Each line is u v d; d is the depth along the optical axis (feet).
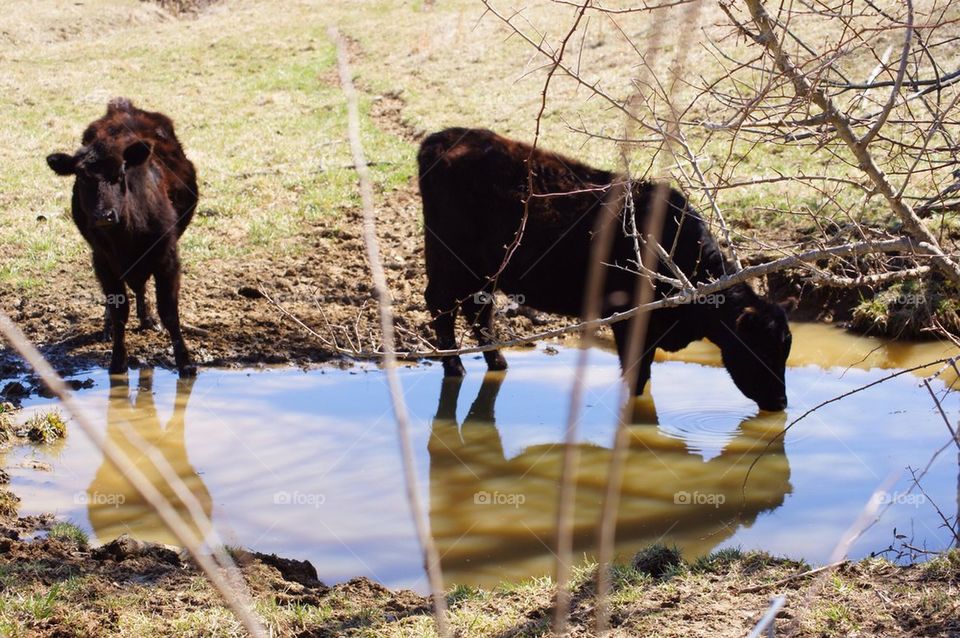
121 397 27.22
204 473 22.24
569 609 14.74
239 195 45.70
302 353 30.60
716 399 26.86
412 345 30.81
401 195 45.52
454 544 18.70
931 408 25.27
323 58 83.56
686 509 20.07
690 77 34.96
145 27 109.19
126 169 27.17
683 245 25.16
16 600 14.76
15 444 23.89
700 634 13.57
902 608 13.78
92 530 19.17
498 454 23.40
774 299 32.58
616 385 28.04
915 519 19.04
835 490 20.72
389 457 23.26
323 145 55.77
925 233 12.80
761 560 16.02
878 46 41.06
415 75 71.46
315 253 38.96
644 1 13.66
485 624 14.37
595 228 24.85
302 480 21.83
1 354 30.40
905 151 15.92
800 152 40.27
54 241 39.68
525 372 29.37
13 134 59.41
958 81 13.99
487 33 78.74
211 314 33.30
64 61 88.07
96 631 13.99
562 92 57.26
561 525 3.65
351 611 15.08
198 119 65.05
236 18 107.96
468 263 27.99
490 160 27.04
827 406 25.81
